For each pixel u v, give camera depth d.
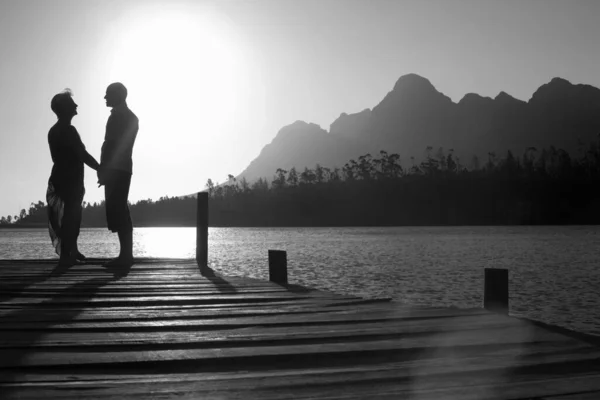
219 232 163.62
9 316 5.76
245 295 7.48
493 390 3.55
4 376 3.74
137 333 5.06
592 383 3.72
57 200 10.24
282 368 4.11
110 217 10.45
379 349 4.53
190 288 8.05
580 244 69.19
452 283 23.84
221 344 4.70
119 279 8.83
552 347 4.71
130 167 10.33
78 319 5.59
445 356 4.45
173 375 3.84
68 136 9.88
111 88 10.05
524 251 53.66
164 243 87.25
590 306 17.61
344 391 3.51
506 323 5.67
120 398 3.30
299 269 31.41
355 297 7.43
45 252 50.56
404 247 61.94
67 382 3.61
